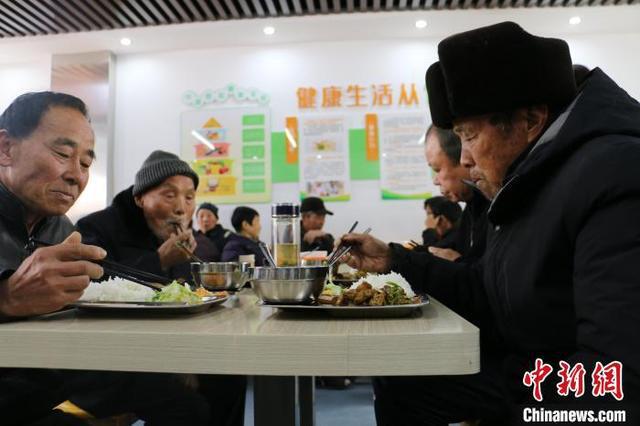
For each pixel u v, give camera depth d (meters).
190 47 4.71
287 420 0.74
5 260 1.17
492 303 1.07
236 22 4.25
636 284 0.61
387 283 0.90
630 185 0.67
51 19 4.18
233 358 0.65
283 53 4.66
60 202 1.28
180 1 3.92
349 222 4.45
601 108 0.85
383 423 1.13
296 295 0.87
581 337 0.66
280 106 4.61
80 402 1.27
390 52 4.57
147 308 0.83
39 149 1.24
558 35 4.47
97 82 4.71
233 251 3.13
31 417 1.13
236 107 4.65
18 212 1.22
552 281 0.85
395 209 4.43
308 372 0.64
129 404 1.30
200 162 4.62
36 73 4.97
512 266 0.93
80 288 0.79
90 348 0.68
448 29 4.39
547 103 0.97
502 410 1.04
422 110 4.50
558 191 0.83
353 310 0.81
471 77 0.97
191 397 1.37
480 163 1.05
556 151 0.85
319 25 4.32
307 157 4.52
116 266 1.16
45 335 0.69
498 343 1.21
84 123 1.32
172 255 1.67
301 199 4.49
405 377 1.09
